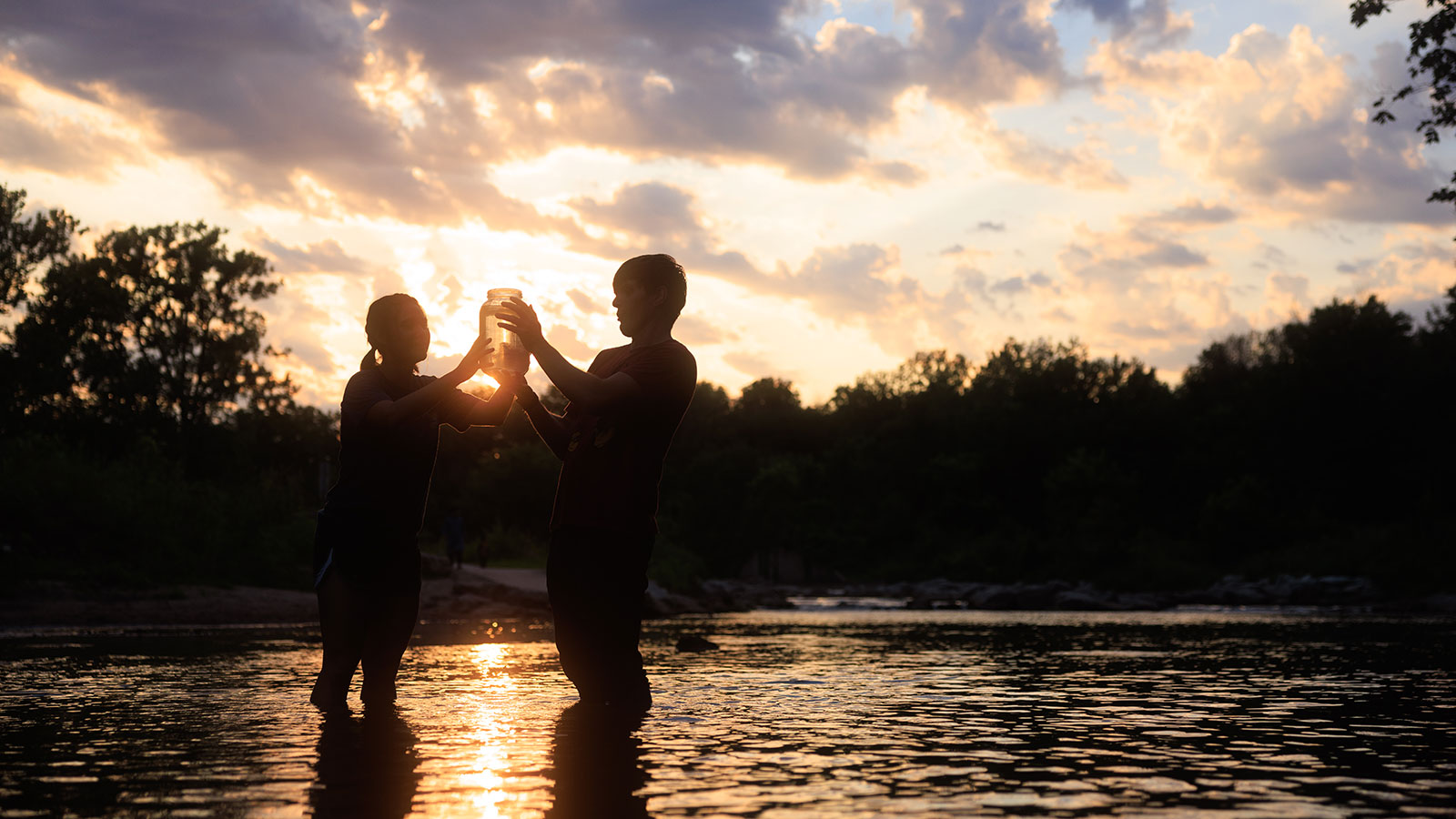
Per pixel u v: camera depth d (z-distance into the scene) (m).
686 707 3.65
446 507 72.56
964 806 1.99
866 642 9.37
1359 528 48.62
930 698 4.05
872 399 95.31
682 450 84.38
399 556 3.75
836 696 4.09
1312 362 54.75
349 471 3.73
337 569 3.68
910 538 70.50
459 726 3.07
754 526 70.56
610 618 3.72
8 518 16.86
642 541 3.79
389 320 3.93
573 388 3.65
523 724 3.12
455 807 1.95
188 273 50.41
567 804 1.99
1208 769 2.44
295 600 17.00
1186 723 3.29
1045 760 2.54
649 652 7.65
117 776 2.25
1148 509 60.22
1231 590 36.25
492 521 65.44
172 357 50.97
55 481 17.55
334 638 3.69
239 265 50.84
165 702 3.74
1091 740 2.90
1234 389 66.19
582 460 3.79
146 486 19.20
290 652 6.97
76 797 2.04
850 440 81.44
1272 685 4.75
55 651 7.25
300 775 2.26
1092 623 15.65
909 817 1.89
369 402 3.75
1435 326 54.56
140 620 13.97
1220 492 55.88
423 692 4.16
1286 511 50.78
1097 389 73.81
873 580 66.25
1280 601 34.50
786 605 30.38
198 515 19.27
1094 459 61.19
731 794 2.09
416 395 3.65
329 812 1.91
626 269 4.02
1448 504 50.09
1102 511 56.16
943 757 2.57
